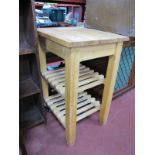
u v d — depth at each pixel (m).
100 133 1.04
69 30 0.88
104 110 1.02
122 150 0.93
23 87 0.91
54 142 0.95
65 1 1.08
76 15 1.29
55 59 1.30
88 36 0.72
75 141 0.97
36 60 0.81
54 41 0.67
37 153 0.88
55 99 1.12
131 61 1.30
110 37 0.73
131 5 0.82
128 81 1.43
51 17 1.18
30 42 0.80
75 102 0.77
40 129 1.04
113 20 0.93
